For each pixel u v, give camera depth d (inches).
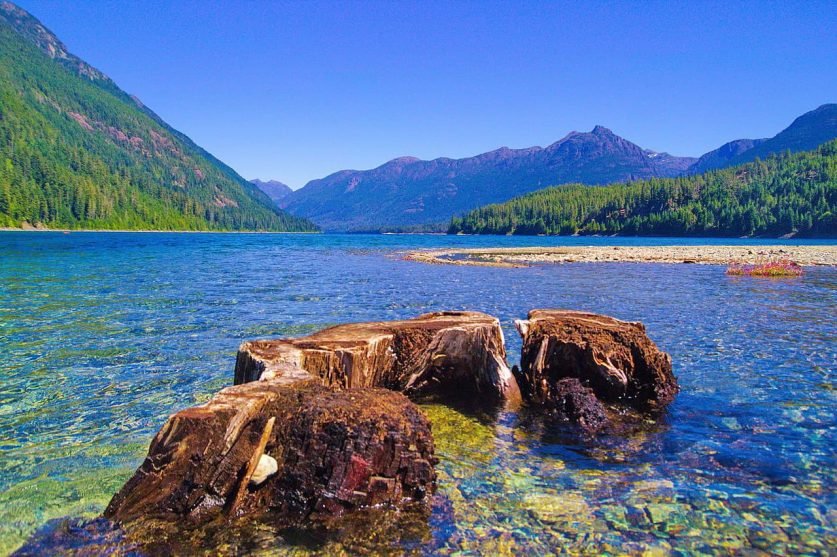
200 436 201.6
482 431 298.5
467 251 2628.0
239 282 1050.1
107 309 677.3
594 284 1072.8
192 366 414.6
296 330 560.1
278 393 229.3
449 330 366.6
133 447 265.6
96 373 392.5
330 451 206.1
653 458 258.1
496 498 216.5
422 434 222.7
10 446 264.8
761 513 205.2
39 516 199.8
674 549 181.9
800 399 344.5
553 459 257.1
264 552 178.5
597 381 350.3
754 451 264.5
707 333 560.1
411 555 177.8
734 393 358.0
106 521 193.3
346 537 187.6
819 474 238.4
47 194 6279.5
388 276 1232.2
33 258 1600.6
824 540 187.2
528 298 845.2
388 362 354.0
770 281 1145.4
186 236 5797.2
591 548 182.2
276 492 203.8
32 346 472.4
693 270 1459.2
